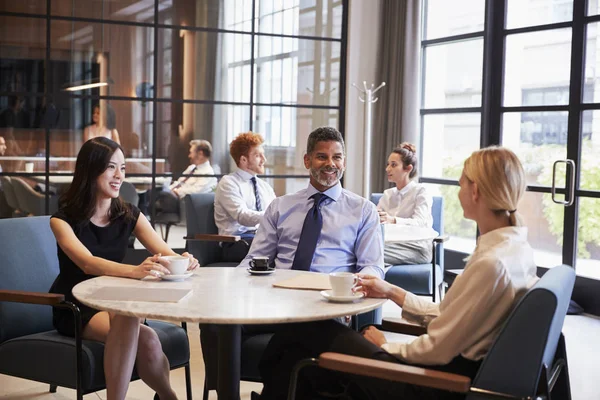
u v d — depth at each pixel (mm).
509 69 5953
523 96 5832
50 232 3037
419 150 6848
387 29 6715
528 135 5781
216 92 6238
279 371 2322
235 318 1951
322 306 2113
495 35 6031
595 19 5191
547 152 5621
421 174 6859
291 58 6504
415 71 6469
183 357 2922
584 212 5316
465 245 6414
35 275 2912
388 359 2088
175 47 6098
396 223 4801
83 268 2658
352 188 6836
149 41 6020
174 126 6129
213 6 6188
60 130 5809
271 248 3092
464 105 6363
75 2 5785
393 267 4473
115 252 2904
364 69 6762
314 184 3057
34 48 5703
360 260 2977
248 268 2727
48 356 2607
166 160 6117
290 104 6527
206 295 2252
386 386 2068
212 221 4789
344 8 6688
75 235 2799
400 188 5074
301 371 2270
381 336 2307
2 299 2570
